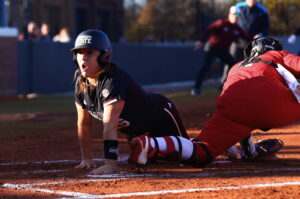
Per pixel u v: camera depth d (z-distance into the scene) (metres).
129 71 57.06
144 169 14.91
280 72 14.66
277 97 14.27
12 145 20.17
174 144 13.81
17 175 14.41
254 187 12.35
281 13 60.34
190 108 31.67
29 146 19.92
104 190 12.27
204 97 39.78
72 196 11.75
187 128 23.56
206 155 14.20
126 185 12.77
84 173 14.47
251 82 14.45
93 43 13.68
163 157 13.84
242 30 37.00
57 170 15.08
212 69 70.69
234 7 37.00
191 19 97.38
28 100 41.41
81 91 14.52
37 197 11.77
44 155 18.00
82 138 15.28
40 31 55.94
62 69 49.41
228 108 14.45
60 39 52.66
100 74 14.05
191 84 64.44
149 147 13.55
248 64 15.02
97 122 25.59
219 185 12.62
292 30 60.44
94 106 14.47
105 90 14.02
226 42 38.03
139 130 15.40
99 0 94.44
